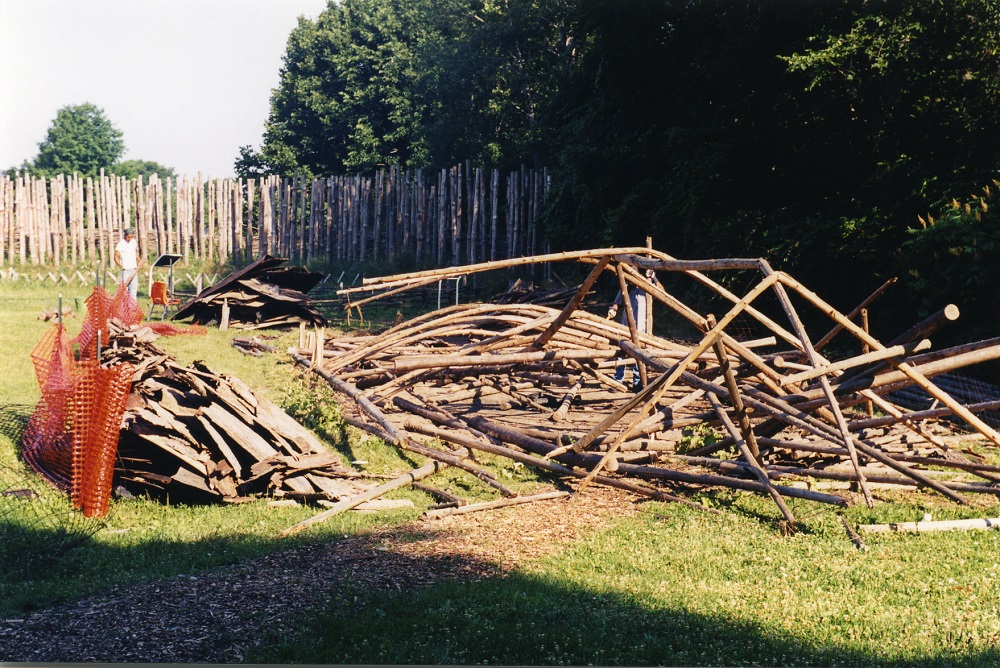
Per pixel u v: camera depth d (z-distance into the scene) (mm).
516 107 49844
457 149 50625
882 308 21594
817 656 6047
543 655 5992
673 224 29922
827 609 6906
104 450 9109
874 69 21766
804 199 26453
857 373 10938
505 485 10945
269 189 44312
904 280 19562
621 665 5902
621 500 10320
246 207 47906
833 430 10539
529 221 38312
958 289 16984
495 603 6898
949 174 21250
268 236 44281
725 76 25891
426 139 51969
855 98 23047
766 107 25922
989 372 16766
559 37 45969
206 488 9547
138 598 6965
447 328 16719
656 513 9734
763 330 25047
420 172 40969
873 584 7449
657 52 28750
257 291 25578
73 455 9289
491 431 12883
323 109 60812
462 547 8414
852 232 22625
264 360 19094
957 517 9469
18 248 43625
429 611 6641
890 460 10180
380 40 59750
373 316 29609
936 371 10461
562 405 14844
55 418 10922
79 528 8609
